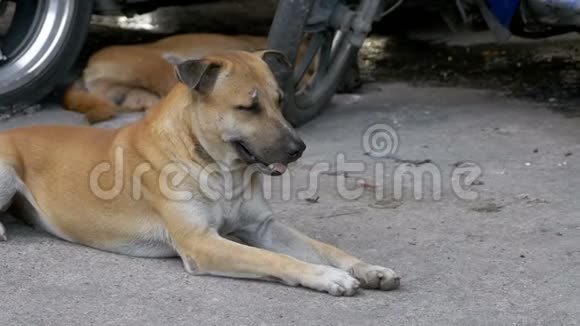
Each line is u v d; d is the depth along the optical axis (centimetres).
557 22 848
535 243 634
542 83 1040
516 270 591
